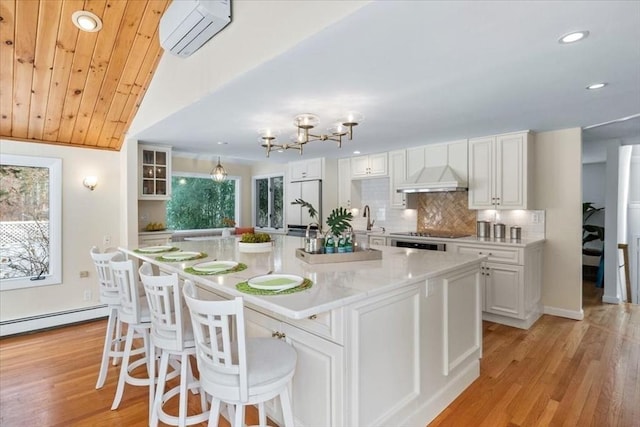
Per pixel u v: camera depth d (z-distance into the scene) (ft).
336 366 5.37
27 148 12.64
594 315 13.71
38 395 8.16
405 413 6.46
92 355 10.44
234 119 10.80
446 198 16.57
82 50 9.53
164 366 6.48
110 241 14.55
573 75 7.51
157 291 6.15
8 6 8.01
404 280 6.16
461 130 12.95
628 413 7.26
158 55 10.31
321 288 5.60
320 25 5.44
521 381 8.58
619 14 5.13
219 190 24.59
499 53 6.42
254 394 4.70
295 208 21.47
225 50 7.65
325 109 9.86
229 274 6.85
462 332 8.21
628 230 19.21
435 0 4.69
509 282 12.44
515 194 13.37
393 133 13.42
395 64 6.82
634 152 19.06
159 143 15.15
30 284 12.67
